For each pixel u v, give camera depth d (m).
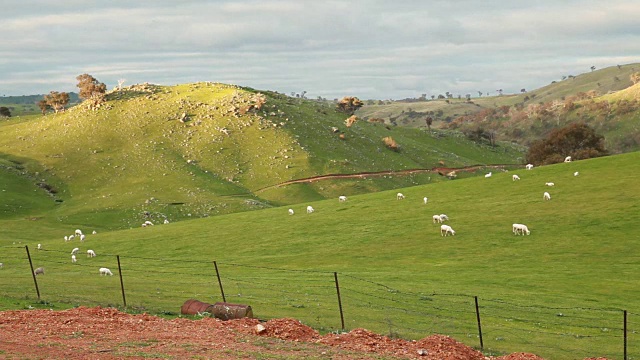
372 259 62.06
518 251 59.97
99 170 191.88
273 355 23.22
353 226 77.44
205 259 68.38
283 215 90.88
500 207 76.81
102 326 27.59
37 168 192.88
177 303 38.38
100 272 58.81
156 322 28.98
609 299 42.31
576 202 73.44
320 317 35.78
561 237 62.59
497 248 61.69
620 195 73.25
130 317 29.88
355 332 27.55
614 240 59.81
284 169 194.62
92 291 43.31
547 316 37.44
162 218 146.88
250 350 23.92
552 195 78.38
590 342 31.50
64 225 134.50
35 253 78.94
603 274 50.38
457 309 39.19
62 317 29.16
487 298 42.72
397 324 34.56
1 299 36.31
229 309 31.58
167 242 80.44
